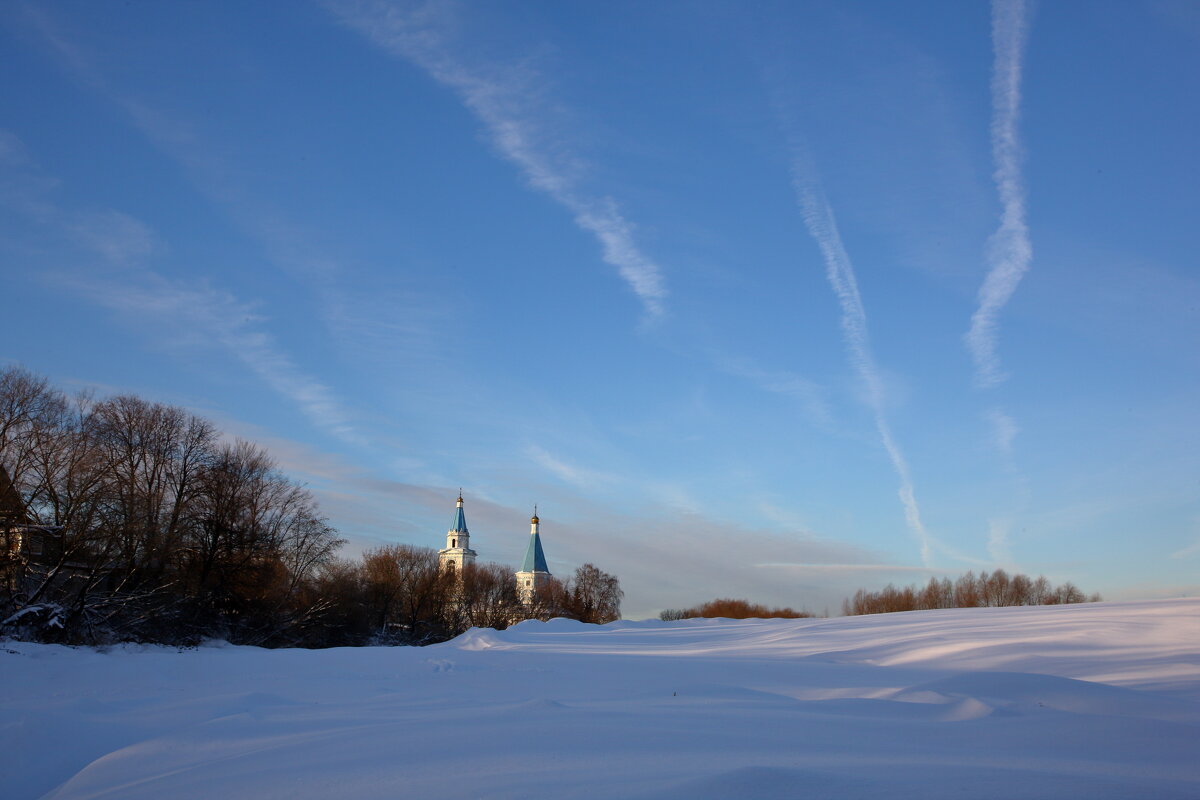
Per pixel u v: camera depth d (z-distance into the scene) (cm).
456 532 13438
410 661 2394
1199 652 2027
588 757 802
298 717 1239
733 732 949
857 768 714
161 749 1030
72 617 3578
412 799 669
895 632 3169
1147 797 585
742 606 11138
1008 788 610
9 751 1100
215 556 4853
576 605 9431
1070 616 3194
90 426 4266
